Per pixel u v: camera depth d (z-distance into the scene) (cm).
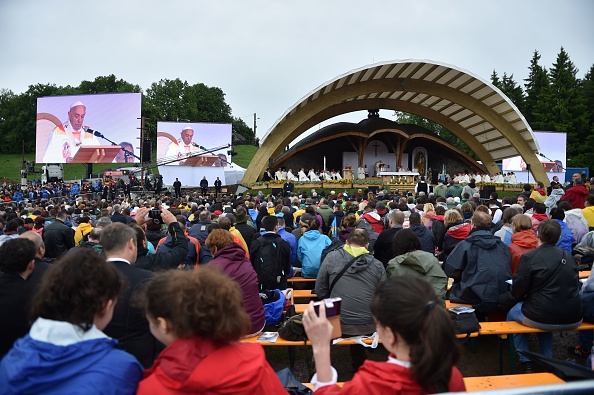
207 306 197
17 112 10519
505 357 589
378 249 680
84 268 214
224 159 3681
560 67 7119
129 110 3784
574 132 6481
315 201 1481
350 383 199
